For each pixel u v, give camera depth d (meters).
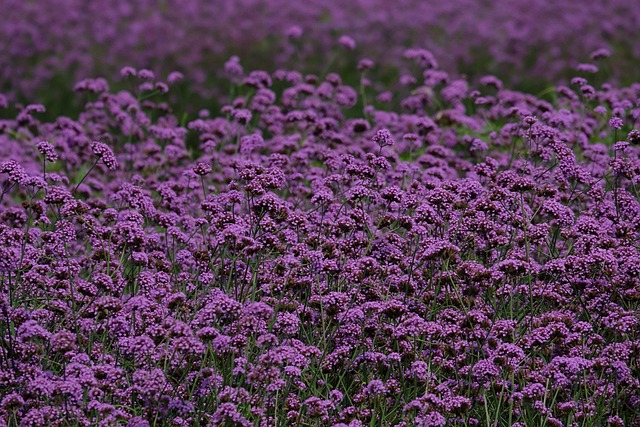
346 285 7.24
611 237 7.53
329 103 13.38
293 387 6.59
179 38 20.25
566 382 6.33
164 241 8.35
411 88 17.45
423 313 7.09
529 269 6.80
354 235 7.51
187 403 5.96
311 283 6.95
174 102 17.12
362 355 6.54
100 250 7.38
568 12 21.91
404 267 7.40
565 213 7.21
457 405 6.05
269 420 6.10
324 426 6.23
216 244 7.50
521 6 22.39
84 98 17.78
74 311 6.44
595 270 7.18
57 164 12.28
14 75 18.52
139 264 7.00
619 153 10.58
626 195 8.34
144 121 12.90
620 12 21.89
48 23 20.86
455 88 13.37
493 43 20.69
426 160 10.38
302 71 19.23
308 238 7.41
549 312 6.87
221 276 7.09
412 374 6.50
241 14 21.59
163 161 11.83
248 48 20.03
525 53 19.84
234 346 6.10
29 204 7.75
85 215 7.90
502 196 7.63
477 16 22.20
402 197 7.35
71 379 5.84
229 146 11.41
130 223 6.99
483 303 7.17
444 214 7.87
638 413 6.40
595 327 7.04
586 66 12.88
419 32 21.36
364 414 6.28
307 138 11.65
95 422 5.83
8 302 6.65
